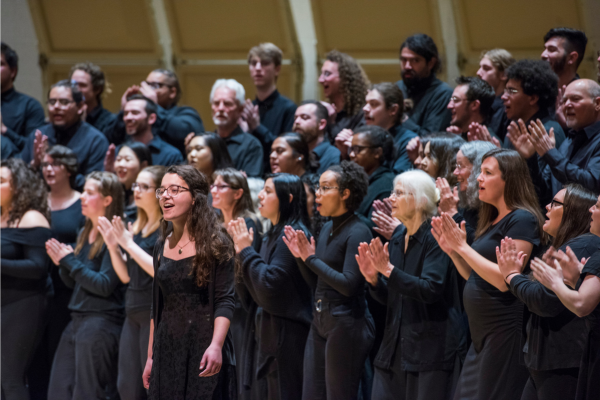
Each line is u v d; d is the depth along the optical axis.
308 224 11.44
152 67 20.77
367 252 9.76
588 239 8.20
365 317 10.45
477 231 9.36
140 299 11.91
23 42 20.66
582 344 7.98
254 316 11.47
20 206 13.20
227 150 13.80
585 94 10.07
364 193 10.72
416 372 9.65
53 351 13.75
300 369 10.96
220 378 8.59
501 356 8.70
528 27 16.98
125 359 11.98
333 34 19.38
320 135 14.38
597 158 9.80
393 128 13.32
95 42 20.78
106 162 14.88
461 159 10.04
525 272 8.91
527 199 9.02
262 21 19.80
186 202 8.77
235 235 10.91
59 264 12.62
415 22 18.45
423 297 9.41
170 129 16.11
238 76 20.41
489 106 12.20
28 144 16.23
